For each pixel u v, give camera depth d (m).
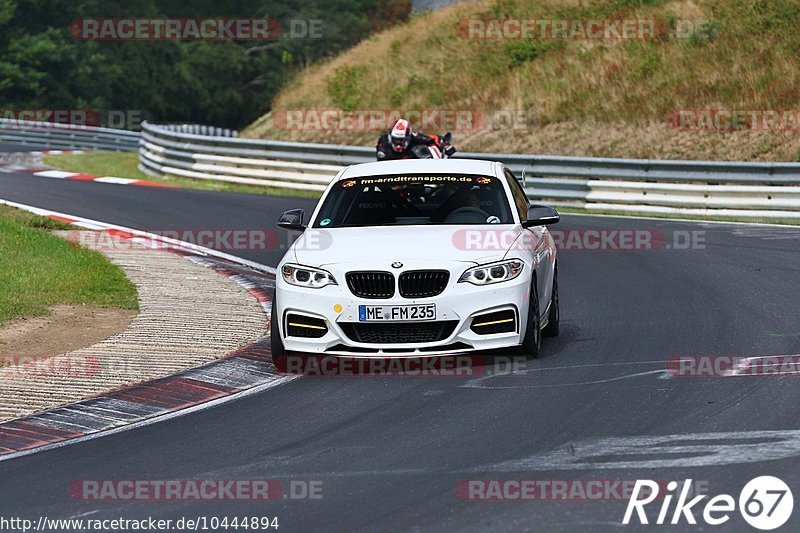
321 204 33.50
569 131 95.19
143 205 69.94
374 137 105.50
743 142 86.19
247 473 21.23
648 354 31.03
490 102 104.25
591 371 29.03
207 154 89.31
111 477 21.28
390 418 25.00
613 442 22.42
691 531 17.47
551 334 34.22
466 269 29.08
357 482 20.39
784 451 21.31
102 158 108.69
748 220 65.69
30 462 22.52
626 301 40.31
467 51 114.94
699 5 106.12
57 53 180.38
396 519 18.31
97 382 28.75
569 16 114.19
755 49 97.00
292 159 83.88
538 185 74.06
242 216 65.62
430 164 34.94
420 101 109.19
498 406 25.67
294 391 27.98
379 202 32.94
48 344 33.00
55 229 58.25
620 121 93.88
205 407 26.67
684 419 23.98
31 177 85.69
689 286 43.00
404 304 28.64
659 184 70.00
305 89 121.88
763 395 25.80
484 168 34.72
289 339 29.55
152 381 28.91
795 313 36.56
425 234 30.81
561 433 23.23
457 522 18.06
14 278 41.16
